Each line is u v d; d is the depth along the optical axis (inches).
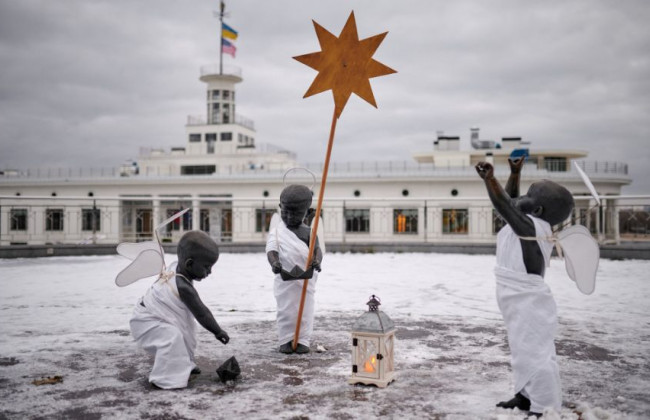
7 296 313.3
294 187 183.8
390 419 122.0
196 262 151.2
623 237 639.8
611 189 1322.6
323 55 150.6
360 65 151.3
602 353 181.2
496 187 125.3
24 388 144.7
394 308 271.9
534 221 128.0
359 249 693.3
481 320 240.2
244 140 2192.4
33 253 604.7
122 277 158.7
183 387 145.1
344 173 1373.0
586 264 131.6
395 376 152.1
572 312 259.9
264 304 282.7
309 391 142.3
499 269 131.1
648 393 140.2
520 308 126.6
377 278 407.2
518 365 125.4
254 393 140.7
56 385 147.6
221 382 150.5
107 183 1524.4
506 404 128.5
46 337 205.8
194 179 1473.9
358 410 127.7
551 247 130.3
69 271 461.4
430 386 146.3
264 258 605.6
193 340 156.8
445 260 583.5
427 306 278.2
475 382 149.8
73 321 237.6
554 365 123.8
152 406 130.8
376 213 1294.3
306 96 150.7
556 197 129.9
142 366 166.6
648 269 475.2
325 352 184.2
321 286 359.9
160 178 1502.2
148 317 149.9
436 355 179.2
